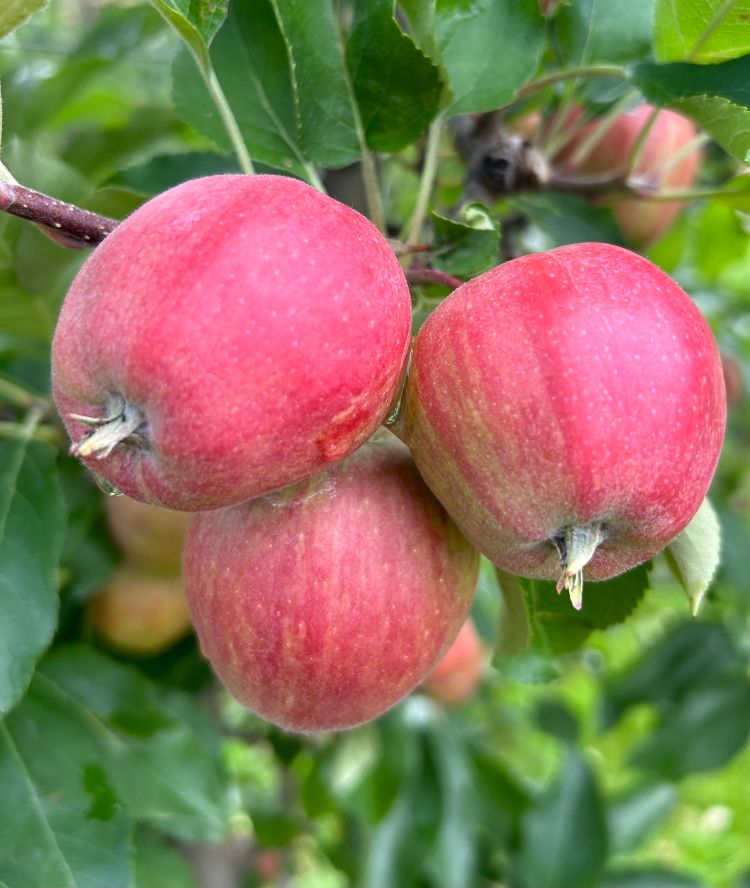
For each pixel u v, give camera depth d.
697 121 0.44
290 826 0.76
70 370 0.38
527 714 1.13
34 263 0.47
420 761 0.78
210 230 0.38
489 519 0.39
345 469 0.41
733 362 0.76
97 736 0.49
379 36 0.45
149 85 0.76
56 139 0.62
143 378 0.37
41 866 0.45
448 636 0.42
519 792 0.81
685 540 0.42
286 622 0.41
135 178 0.50
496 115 0.52
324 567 0.41
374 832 0.74
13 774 0.47
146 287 0.37
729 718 0.77
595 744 1.23
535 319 0.39
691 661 0.81
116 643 0.55
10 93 0.62
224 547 0.41
